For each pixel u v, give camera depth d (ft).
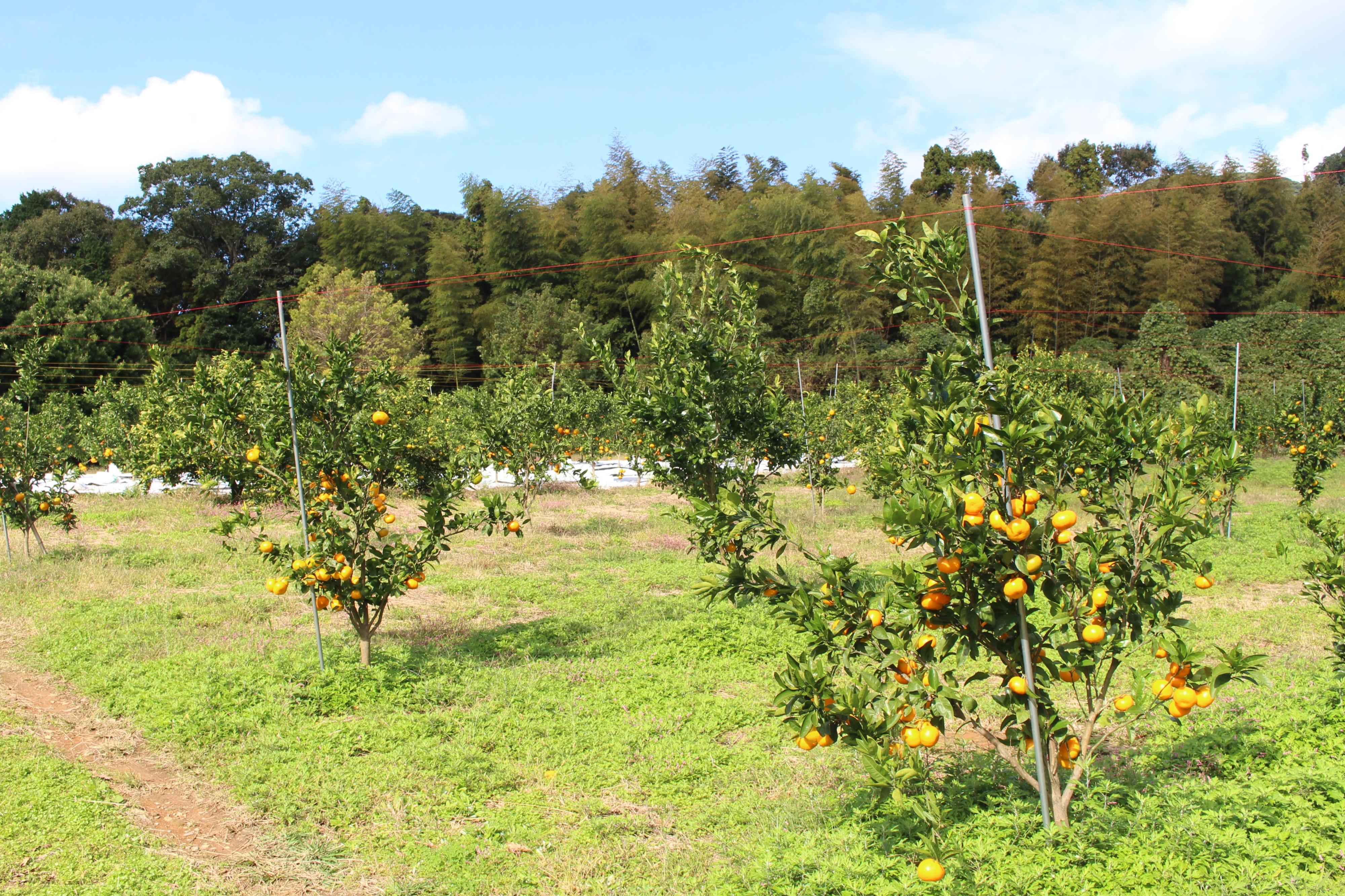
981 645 15.40
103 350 107.04
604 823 15.52
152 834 14.82
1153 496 13.42
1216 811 13.46
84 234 148.36
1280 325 102.17
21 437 35.45
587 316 124.06
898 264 13.69
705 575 13.83
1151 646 13.12
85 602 28.89
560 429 51.70
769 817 15.51
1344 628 19.54
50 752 17.65
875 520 12.26
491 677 22.66
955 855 11.31
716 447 29.50
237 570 34.37
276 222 149.59
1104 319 123.24
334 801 16.16
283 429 22.52
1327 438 46.11
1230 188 139.64
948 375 13.15
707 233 125.90
